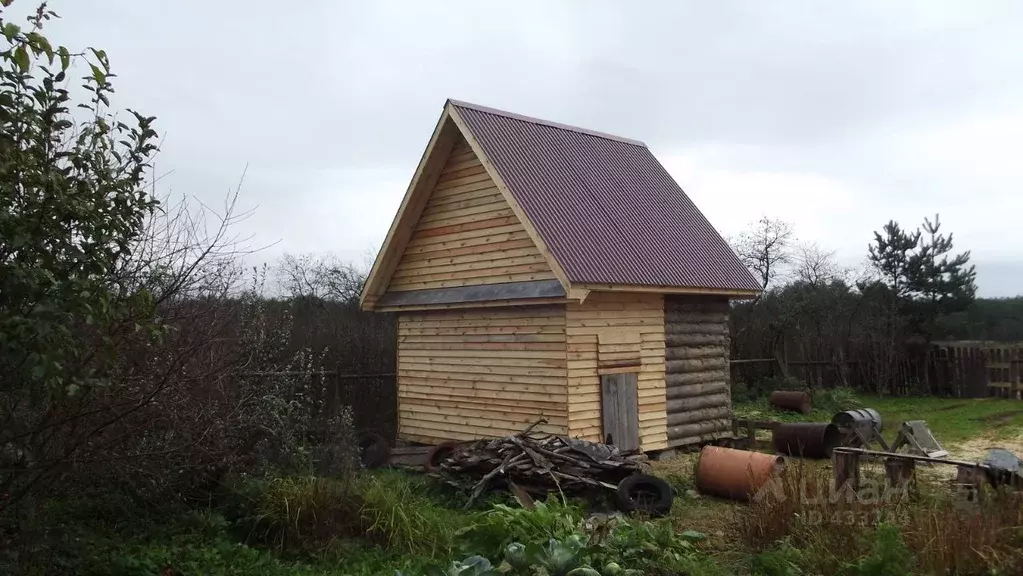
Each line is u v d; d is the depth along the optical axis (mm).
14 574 6574
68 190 5141
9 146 4910
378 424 17625
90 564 7406
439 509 10078
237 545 8391
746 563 8062
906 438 14031
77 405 6430
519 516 8000
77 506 8828
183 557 7902
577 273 13016
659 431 15367
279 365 11555
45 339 4867
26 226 4844
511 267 14500
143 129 6035
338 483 9375
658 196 17719
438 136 15227
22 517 6859
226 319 8492
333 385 16797
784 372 25219
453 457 11883
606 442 14031
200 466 8562
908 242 26656
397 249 16641
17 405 6020
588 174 16328
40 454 6426
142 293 5879
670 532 7988
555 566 6637
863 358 27203
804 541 7934
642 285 14117
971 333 30641
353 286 26641
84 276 5320
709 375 16859
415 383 16531
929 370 26281
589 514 10383
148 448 7629
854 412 15273
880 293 27281
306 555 8430
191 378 7543
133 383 7098
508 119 15992
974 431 17922
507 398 14562
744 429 17844
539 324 14086
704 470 11828
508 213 14625
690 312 16516
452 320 15750
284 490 9031
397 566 7953
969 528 7117
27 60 4785
